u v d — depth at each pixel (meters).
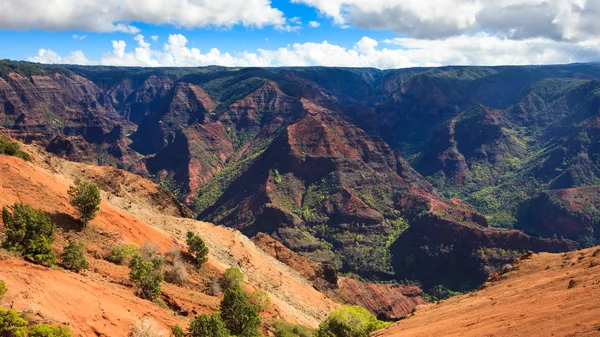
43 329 23.38
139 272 42.00
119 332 30.41
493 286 50.78
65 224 49.16
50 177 57.75
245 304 41.66
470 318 33.56
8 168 51.41
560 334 20.77
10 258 32.44
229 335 35.34
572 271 38.78
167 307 42.06
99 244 50.28
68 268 39.19
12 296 26.36
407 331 38.50
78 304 30.12
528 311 27.75
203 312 45.12
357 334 50.25
